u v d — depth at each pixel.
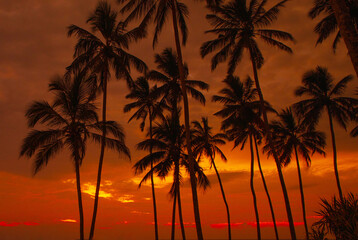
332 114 28.47
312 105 28.72
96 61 22.41
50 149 20.06
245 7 22.80
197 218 13.81
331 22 20.53
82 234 18.91
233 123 29.14
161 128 26.69
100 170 20.61
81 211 19.36
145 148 26.59
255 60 24.67
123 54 22.92
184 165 26.25
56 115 20.08
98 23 22.58
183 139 27.27
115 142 21.95
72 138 20.36
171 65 28.02
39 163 19.77
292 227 18.80
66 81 21.16
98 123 21.09
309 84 29.14
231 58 24.05
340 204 6.82
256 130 30.73
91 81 23.33
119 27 22.41
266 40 23.55
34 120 19.61
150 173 26.39
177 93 28.03
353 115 27.47
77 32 21.83
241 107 28.53
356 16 18.53
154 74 27.94
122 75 23.31
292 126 34.25
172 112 27.31
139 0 17.41
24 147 19.06
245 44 22.88
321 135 33.12
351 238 6.13
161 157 26.47
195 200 14.14
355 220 6.24
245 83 30.12
